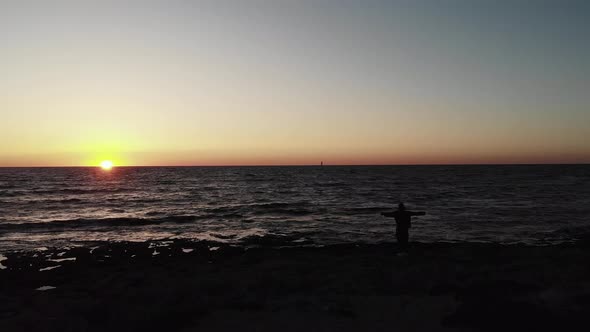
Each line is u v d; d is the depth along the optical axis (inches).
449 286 425.7
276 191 2645.2
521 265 531.5
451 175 5054.1
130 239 1050.1
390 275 497.7
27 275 615.8
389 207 1646.2
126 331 321.7
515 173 5600.4
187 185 3302.2
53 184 3371.1
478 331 304.7
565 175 4800.7
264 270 569.9
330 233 1082.1
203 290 448.5
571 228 1091.9
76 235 1115.3
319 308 368.2
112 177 4758.9
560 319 301.9
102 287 502.3
